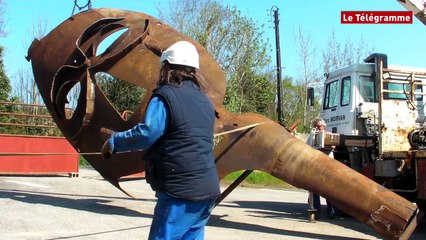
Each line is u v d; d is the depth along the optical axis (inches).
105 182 558.9
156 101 132.3
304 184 270.4
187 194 131.3
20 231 262.8
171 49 138.2
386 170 354.3
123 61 316.2
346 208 261.4
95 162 331.3
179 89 134.3
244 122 300.0
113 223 294.8
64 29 339.9
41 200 377.4
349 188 260.8
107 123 315.9
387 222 251.9
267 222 333.4
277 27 968.9
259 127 294.2
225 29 1250.0
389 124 372.8
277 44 968.9
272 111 1371.8
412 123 379.9
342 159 414.6
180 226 133.1
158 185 133.6
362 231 314.0
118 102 989.8
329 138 393.1
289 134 297.3
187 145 132.5
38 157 587.2
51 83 334.3
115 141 133.5
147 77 308.5
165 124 131.4
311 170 270.2
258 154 285.3
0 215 304.2
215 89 315.3
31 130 832.9
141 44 320.5
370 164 378.6
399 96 392.8
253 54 1264.8
